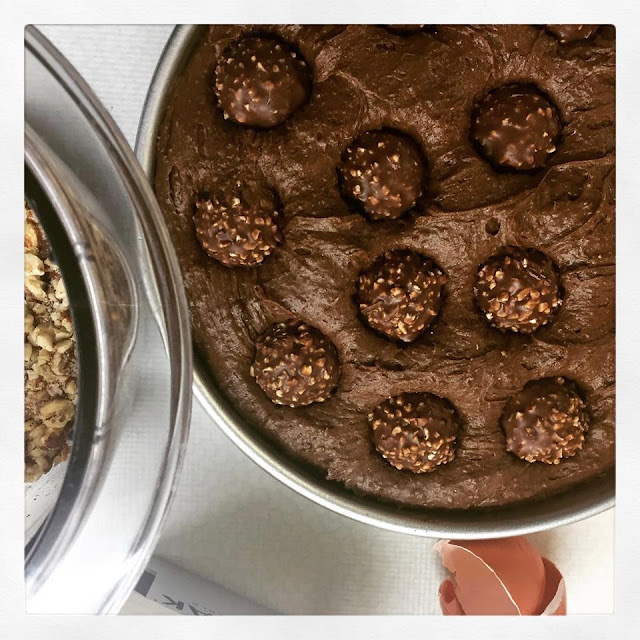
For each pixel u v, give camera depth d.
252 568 0.24
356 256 0.23
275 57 0.22
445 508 0.24
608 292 0.23
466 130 0.23
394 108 0.22
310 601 0.24
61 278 0.20
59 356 0.22
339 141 0.22
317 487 0.23
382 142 0.22
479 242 0.23
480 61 0.22
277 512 0.24
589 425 0.24
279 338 0.23
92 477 0.19
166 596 0.23
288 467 0.23
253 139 0.22
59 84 0.19
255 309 0.23
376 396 0.24
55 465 0.21
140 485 0.19
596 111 0.23
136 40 0.23
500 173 0.23
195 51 0.22
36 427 0.21
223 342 0.23
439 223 0.23
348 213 0.23
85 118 0.19
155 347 0.20
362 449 0.24
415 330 0.23
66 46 0.22
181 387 0.20
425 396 0.24
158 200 0.23
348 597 0.24
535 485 0.24
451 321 0.23
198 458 0.24
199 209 0.22
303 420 0.24
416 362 0.23
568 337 0.23
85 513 0.19
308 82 0.22
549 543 0.25
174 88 0.22
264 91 0.22
